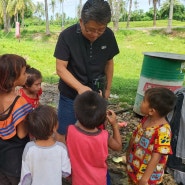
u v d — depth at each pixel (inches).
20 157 98.0
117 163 150.0
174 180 131.8
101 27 98.2
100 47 113.4
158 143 102.0
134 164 109.7
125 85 367.9
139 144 108.3
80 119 91.3
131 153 112.1
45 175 91.6
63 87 119.4
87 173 94.5
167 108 101.4
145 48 974.4
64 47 111.0
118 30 1209.4
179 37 1133.7
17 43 772.6
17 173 98.3
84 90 107.0
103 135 94.3
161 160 107.7
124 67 581.0
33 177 91.8
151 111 103.5
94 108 90.3
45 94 292.7
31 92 134.1
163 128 102.5
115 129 103.0
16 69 91.8
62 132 124.0
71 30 110.7
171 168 132.0
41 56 589.3
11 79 91.4
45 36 1250.0
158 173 108.0
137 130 112.1
